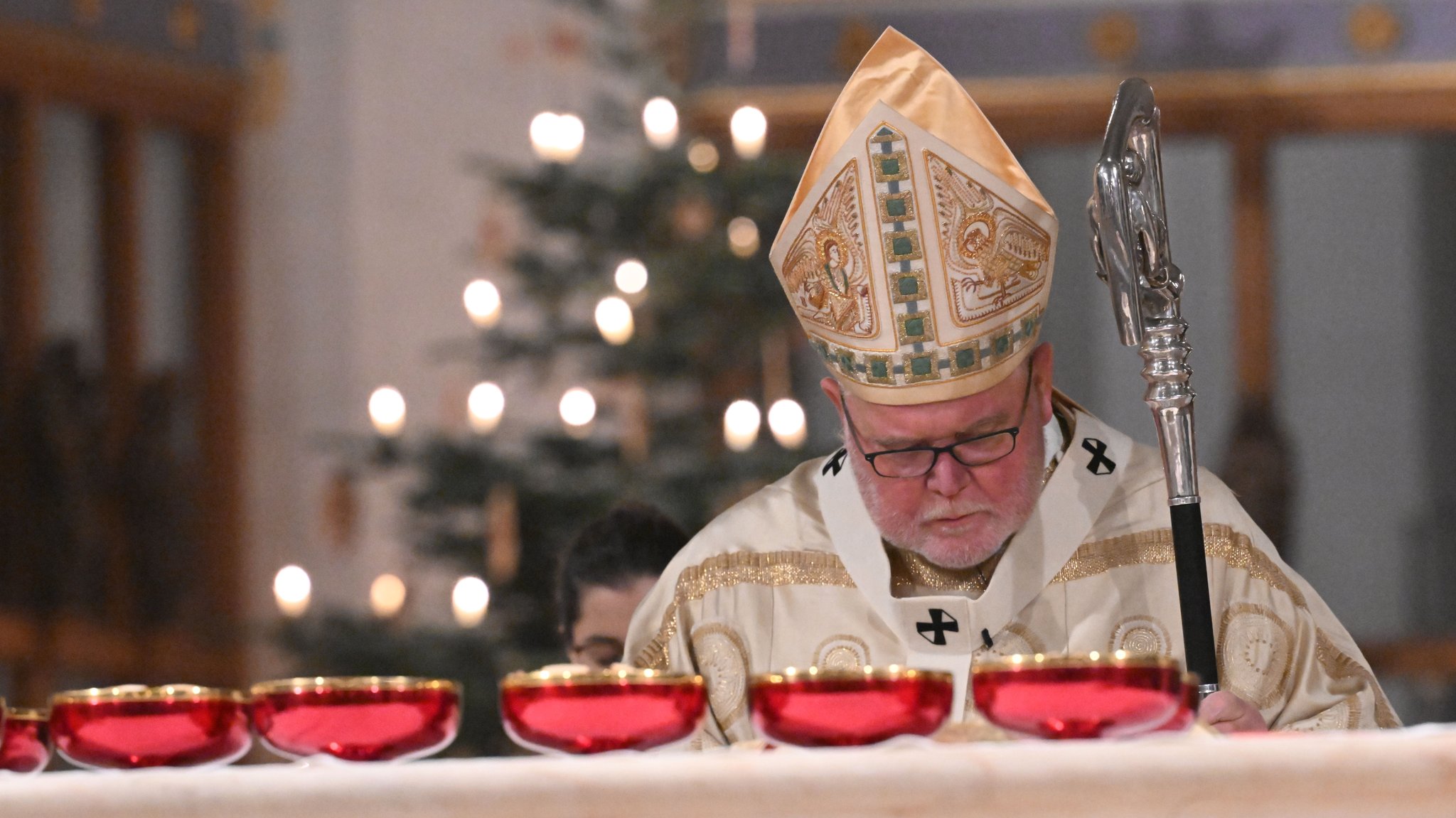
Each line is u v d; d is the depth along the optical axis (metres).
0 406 14.73
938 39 14.84
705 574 4.24
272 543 16.22
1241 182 14.91
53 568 14.71
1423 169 15.14
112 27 15.50
